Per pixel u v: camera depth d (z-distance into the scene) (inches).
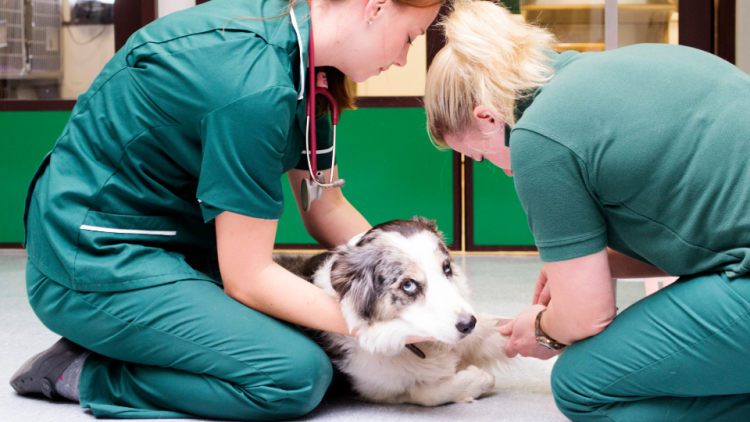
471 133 60.9
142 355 62.2
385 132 198.4
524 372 81.0
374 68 68.3
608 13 174.7
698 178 49.0
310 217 86.4
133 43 65.6
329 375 63.9
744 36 170.2
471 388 68.2
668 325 50.8
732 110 49.4
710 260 50.4
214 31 62.7
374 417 63.9
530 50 58.1
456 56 58.7
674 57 54.1
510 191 195.9
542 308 63.1
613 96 51.7
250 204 59.7
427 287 62.5
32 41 214.2
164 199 65.7
